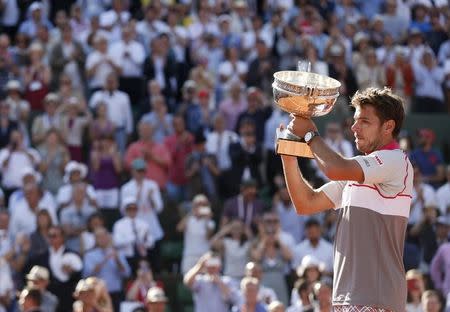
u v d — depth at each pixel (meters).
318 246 34.91
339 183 11.61
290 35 47.97
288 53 47.66
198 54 48.06
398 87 48.03
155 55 46.28
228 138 41.69
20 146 39.88
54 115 41.62
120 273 34.44
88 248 34.84
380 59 49.03
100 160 39.53
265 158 42.34
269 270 34.59
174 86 46.75
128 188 38.22
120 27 48.66
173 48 47.53
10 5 51.91
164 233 39.41
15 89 42.72
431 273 34.56
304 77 11.48
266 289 31.73
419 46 48.88
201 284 32.50
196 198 37.28
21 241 34.19
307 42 47.28
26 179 36.75
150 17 48.59
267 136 42.28
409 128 47.50
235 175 41.03
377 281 10.83
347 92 46.59
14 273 34.00
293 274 34.81
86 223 36.53
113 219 39.34
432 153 42.75
